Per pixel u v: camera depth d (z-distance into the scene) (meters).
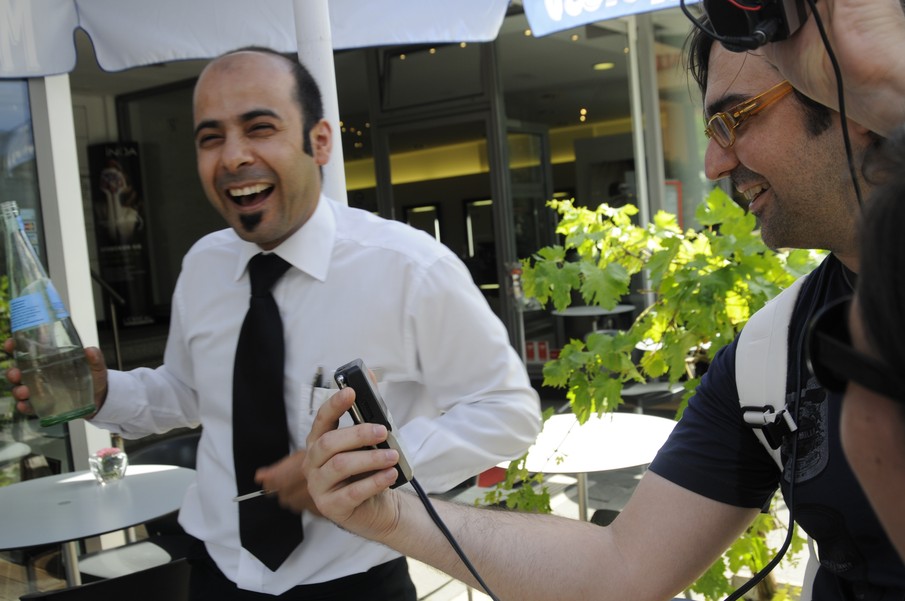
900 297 0.41
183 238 10.23
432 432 1.48
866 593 0.86
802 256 2.16
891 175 0.48
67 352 1.75
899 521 0.49
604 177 8.30
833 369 0.48
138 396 1.85
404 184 7.98
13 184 3.88
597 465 2.61
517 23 6.91
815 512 0.89
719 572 2.10
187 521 1.72
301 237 1.59
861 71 0.67
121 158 9.59
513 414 1.54
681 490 1.04
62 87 3.93
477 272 7.70
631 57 6.91
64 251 3.93
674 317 2.24
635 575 1.02
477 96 7.34
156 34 3.12
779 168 0.88
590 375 2.39
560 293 2.38
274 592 1.56
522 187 7.73
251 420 1.55
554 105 8.70
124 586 2.21
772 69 0.86
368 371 0.93
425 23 2.85
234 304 1.66
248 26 3.01
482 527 1.04
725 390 1.02
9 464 3.93
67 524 2.61
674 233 2.47
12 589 3.68
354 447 0.88
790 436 0.92
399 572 1.63
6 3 3.15
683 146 6.82
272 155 1.50
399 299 1.55
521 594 1.02
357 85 8.38
